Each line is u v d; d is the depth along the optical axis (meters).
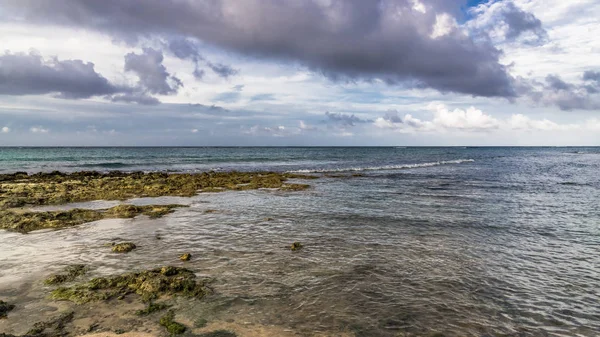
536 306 7.60
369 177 39.03
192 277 8.95
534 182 33.62
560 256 10.96
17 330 6.34
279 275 9.17
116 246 11.35
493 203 21.08
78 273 9.22
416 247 11.80
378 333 6.40
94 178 34.41
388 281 8.84
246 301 7.63
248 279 8.88
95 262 10.12
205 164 61.00
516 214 17.62
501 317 7.10
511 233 13.77
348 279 8.95
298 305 7.47
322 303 7.58
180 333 6.28
